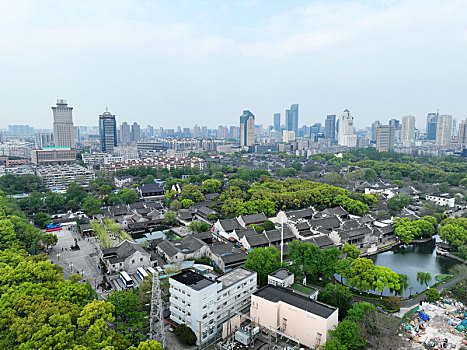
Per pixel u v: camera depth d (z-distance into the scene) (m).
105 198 182.88
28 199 168.62
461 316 76.94
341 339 59.94
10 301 63.44
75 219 152.25
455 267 96.19
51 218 156.00
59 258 109.75
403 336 68.81
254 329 68.81
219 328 71.88
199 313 66.31
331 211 154.75
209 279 71.94
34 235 109.81
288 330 69.31
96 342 55.03
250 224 139.38
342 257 109.25
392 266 109.75
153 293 63.19
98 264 105.19
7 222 108.44
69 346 53.56
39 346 52.31
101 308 61.19
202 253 111.94
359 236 125.50
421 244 131.38
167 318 74.75
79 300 67.94
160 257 112.12
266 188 192.62
